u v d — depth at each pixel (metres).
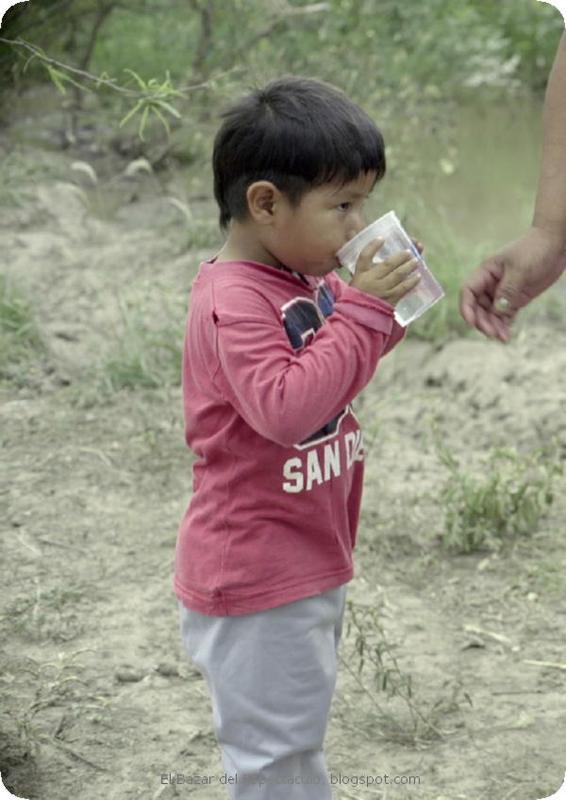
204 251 8.71
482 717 4.35
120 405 6.71
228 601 3.28
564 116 3.54
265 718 3.30
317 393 3.05
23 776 4.02
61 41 11.08
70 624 4.84
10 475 5.98
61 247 8.70
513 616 4.98
